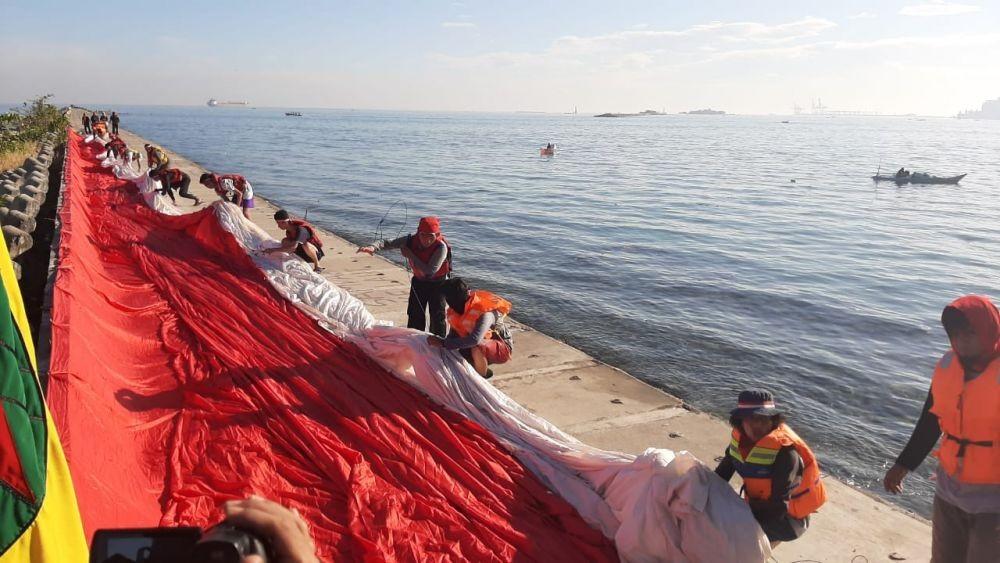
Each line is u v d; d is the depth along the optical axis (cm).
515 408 677
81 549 257
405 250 844
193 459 578
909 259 2062
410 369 770
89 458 499
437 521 519
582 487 567
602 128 18725
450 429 642
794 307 1498
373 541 487
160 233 1323
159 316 904
